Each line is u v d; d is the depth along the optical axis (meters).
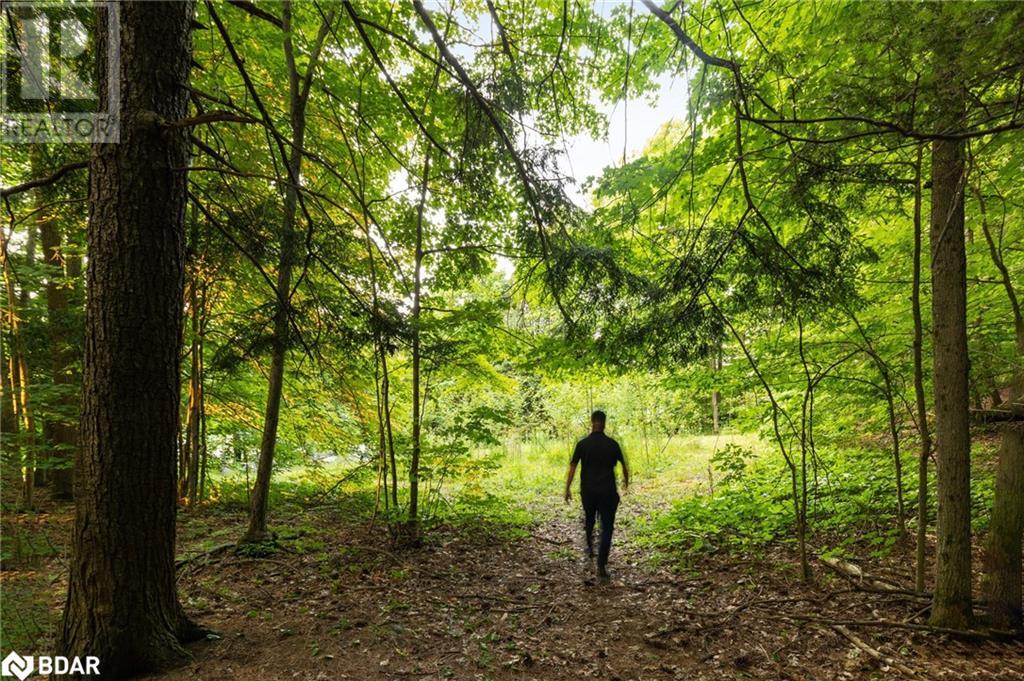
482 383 7.21
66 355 6.34
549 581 5.01
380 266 6.39
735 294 4.04
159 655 3.03
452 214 6.02
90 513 2.93
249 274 6.55
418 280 6.29
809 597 4.17
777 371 6.37
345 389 6.54
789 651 3.41
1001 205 4.31
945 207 3.57
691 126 4.12
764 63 3.48
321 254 4.83
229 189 4.47
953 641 3.39
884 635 3.51
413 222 6.66
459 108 4.50
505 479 11.59
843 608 3.97
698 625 3.84
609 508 5.20
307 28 6.36
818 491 6.77
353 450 9.26
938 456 3.64
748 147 4.90
